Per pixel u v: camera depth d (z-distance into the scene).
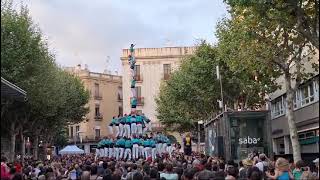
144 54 73.88
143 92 73.25
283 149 39.59
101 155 30.09
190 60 39.72
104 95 84.12
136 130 30.31
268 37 22.00
